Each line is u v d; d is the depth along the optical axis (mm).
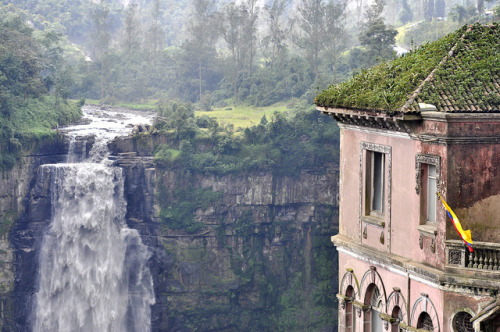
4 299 128875
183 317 134125
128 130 139000
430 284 29625
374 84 34531
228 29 191625
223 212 133125
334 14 160875
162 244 132500
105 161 129875
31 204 127250
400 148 31578
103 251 130000
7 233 126312
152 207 130875
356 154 35312
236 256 134625
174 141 132125
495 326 27703
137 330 133375
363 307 34656
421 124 29828
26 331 130750
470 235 28125
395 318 32375
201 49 179375
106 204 128750
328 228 136125
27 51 142625
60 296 130125
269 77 167750
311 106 139750
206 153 131875
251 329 135625
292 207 136375
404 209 31438
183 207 131375
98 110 164500
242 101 167250
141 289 132750
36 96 139875
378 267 33438
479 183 28719
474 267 28359
